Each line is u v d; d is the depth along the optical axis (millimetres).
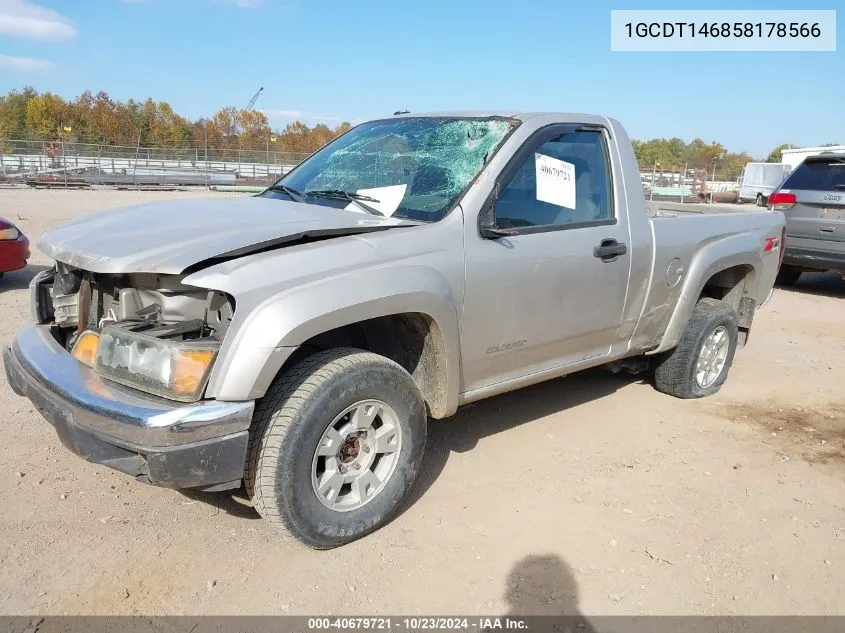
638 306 4508
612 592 3018
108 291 3320
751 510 3719
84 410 2822
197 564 3094
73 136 57938
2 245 7840
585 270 4031
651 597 2998
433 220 3482
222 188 33031
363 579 3039
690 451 4402
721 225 5090
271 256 2938
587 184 4184
